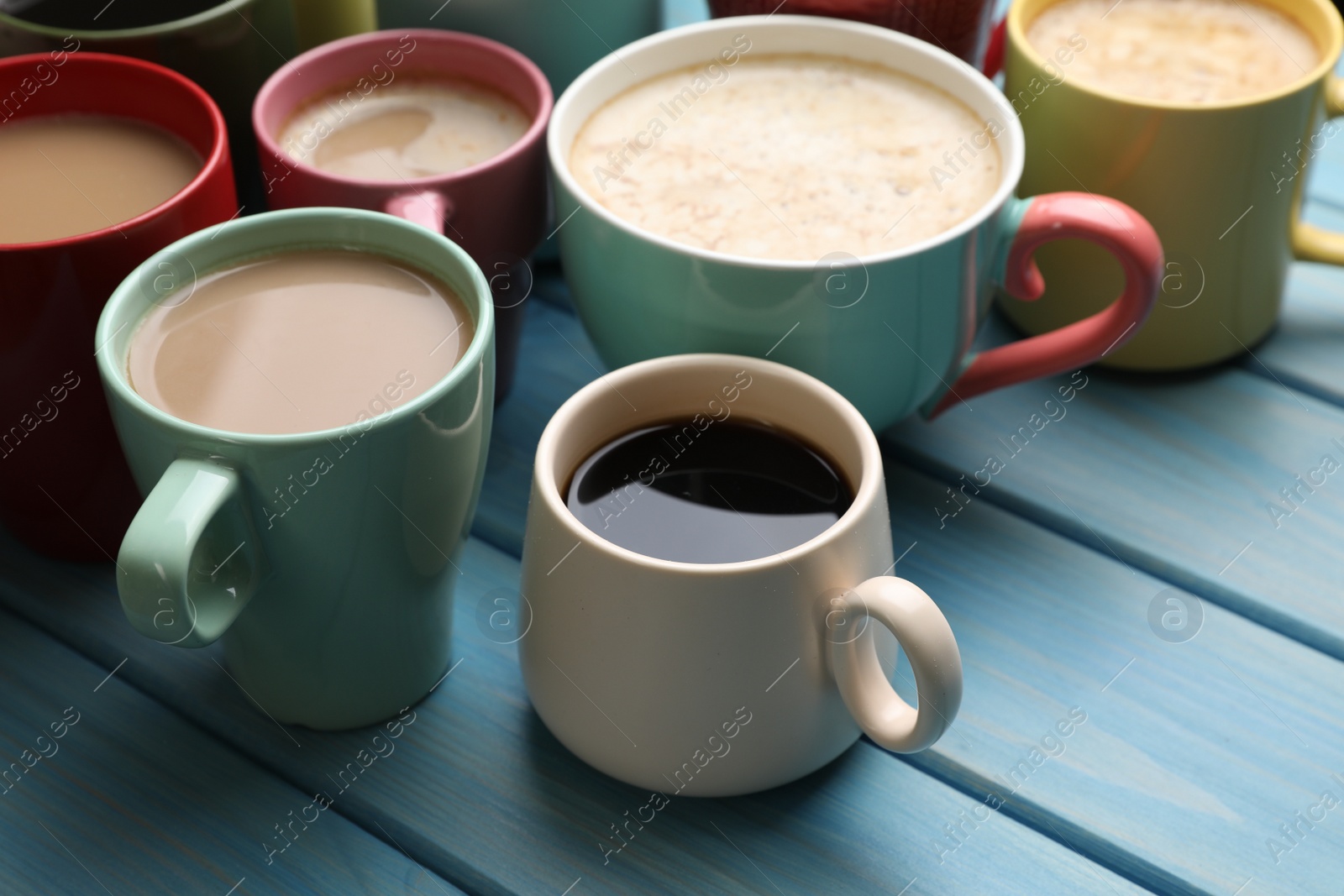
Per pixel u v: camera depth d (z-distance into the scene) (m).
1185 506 0.80
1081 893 0.73
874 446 0.73
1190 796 0.74
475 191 0.77
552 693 0.73
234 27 0.79
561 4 0.82
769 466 0.75
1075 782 0.75
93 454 0.76
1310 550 0.79
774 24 0.82
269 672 0.74
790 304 0.75
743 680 0.71
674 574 0.70
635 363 0.78
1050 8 0.85
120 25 0.82
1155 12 0.85
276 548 0.71
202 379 0.71
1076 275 0.82
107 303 0.72
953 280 0.76
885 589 0.70
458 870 0.73
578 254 0.78
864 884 0.73
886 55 0.82
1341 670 0.77
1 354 0.73
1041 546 0.80
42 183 0.76
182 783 0.75
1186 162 0.80
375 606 0.73
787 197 0.78
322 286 0.74
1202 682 0.77
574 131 0.80
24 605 0.78
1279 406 0.83
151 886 0.73
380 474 0.70
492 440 0.82
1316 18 0.83
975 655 0.77
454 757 0.75
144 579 0.68
